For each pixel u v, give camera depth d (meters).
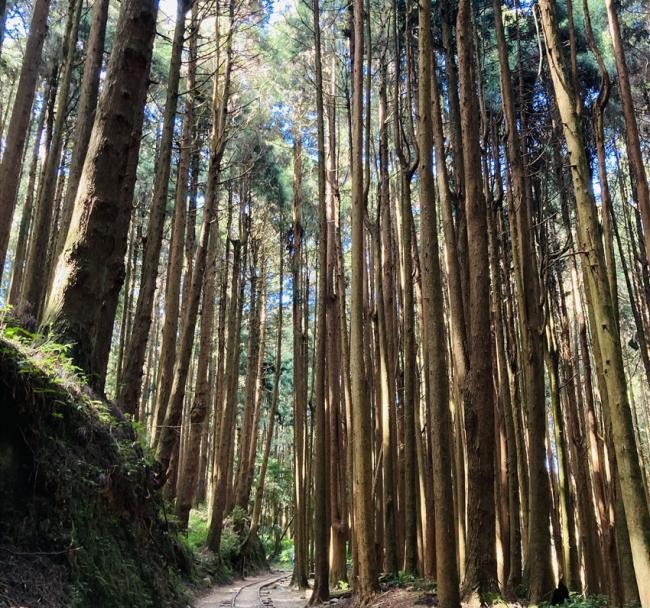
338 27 16.94
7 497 4.74
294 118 21.06
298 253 20.33
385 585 9.70
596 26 12.02
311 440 24.62
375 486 14.27
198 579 14.38
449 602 6.29
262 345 29.12
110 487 6.32
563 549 12.73
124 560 6.22
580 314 13.89
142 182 23.05
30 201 17.81
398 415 14.21
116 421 7.46
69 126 18.84
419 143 7.54
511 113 9.38
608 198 8.71
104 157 7.14
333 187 15.64
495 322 11.07
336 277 16.77
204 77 19.77
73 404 5.99
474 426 7.92
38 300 10.99
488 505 7.79
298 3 17.80
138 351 12.16
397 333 15.43
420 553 12.57
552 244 13.79
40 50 10.70
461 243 10.63
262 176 22.86
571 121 6.45
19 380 5.03
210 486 25.19
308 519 23.86
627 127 8.53
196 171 20.33
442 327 7.00
